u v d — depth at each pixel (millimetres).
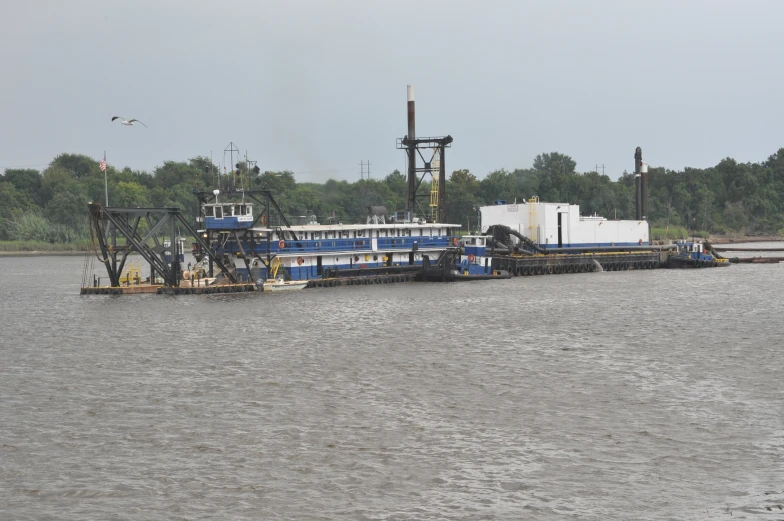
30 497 151500
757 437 179500
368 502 148375
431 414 197625
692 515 142750
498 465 164125
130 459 169000
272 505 147500
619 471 161000
